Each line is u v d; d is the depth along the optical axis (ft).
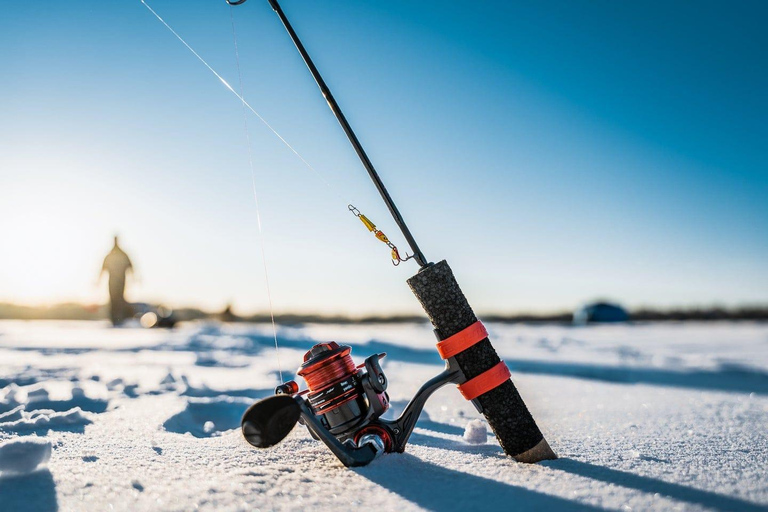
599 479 6.37
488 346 7.30
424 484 6.28
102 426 9.61
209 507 5.64
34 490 5.97
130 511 5.53
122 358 25.59
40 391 12.48
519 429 7.15
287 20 7.68
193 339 36.68
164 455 7.66
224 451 7.91
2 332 53.67
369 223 7.53
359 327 59.31
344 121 7.50
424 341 35.17
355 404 7.38
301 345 33.45
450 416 11.93
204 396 13.98
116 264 59.16
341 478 6.52
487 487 6.13
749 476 6.49
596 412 11.92
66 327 66.23
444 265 7.35
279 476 6.59
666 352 28.78
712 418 10.85
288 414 6.39
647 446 8.25
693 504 5.59
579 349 30.81
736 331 50.55
